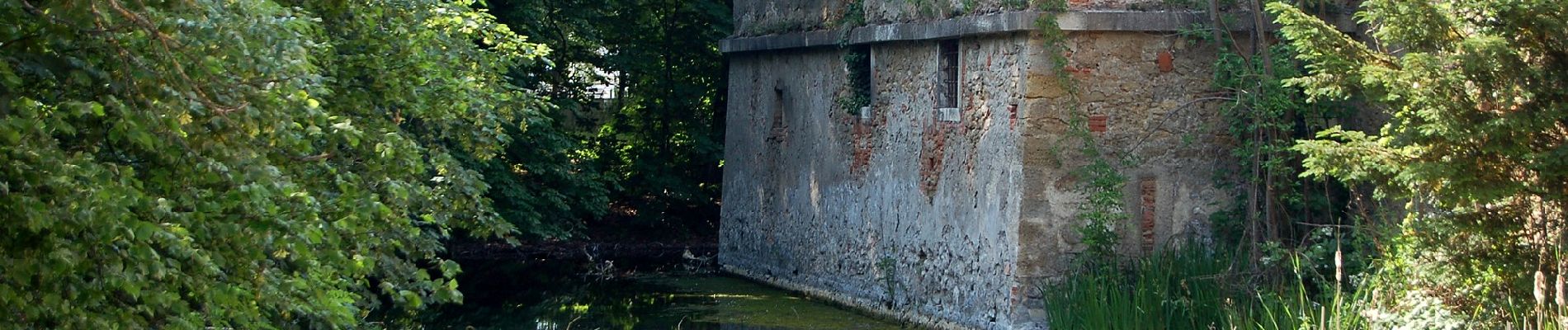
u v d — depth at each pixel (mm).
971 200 13367
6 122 4977
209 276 5848
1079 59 12336
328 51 8391
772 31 18141
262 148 6227
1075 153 12359
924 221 14344
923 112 14328
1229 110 12242
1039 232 12406
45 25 5430
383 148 7820
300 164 7258
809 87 17188
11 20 5453
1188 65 12484
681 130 24562
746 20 19188
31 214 4961
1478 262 9094
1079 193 12445
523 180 20031
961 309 13555
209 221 5781
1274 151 11852
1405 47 9031
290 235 5918
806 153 17328
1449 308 9188
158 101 5543
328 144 7711
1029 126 12297
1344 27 12211
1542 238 8883
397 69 9156
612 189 24078
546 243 23344
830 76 16531
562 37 22641
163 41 5441
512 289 18406
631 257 22391
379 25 9297
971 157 13336
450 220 10234
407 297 7551
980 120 13203
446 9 10102
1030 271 12430
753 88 19188
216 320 6094
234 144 5793
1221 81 12211
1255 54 12062
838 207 16391
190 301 6441
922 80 14344
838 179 16406
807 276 17281
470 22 10375
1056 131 12328
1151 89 12445
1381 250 10141
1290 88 11836
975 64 13266
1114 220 12281
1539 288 8000
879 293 15359
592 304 16797
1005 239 12625
